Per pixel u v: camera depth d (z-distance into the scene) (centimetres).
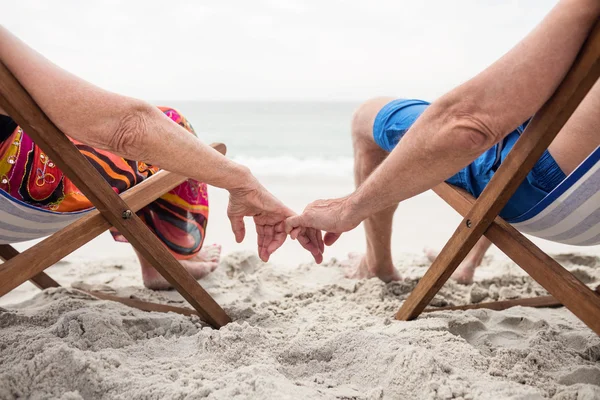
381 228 240
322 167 818
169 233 234
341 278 262
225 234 393
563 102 123
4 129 158
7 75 128
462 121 127
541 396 129
